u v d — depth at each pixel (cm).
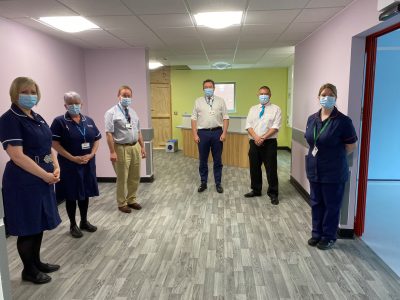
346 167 243
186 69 825
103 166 490
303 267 231
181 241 277
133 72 470
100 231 300
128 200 361
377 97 452
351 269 228
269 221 321
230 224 314
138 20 315
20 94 189
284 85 810
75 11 280
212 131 409
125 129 328
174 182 488
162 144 846
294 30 365
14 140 185
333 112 235
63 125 259
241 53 557
